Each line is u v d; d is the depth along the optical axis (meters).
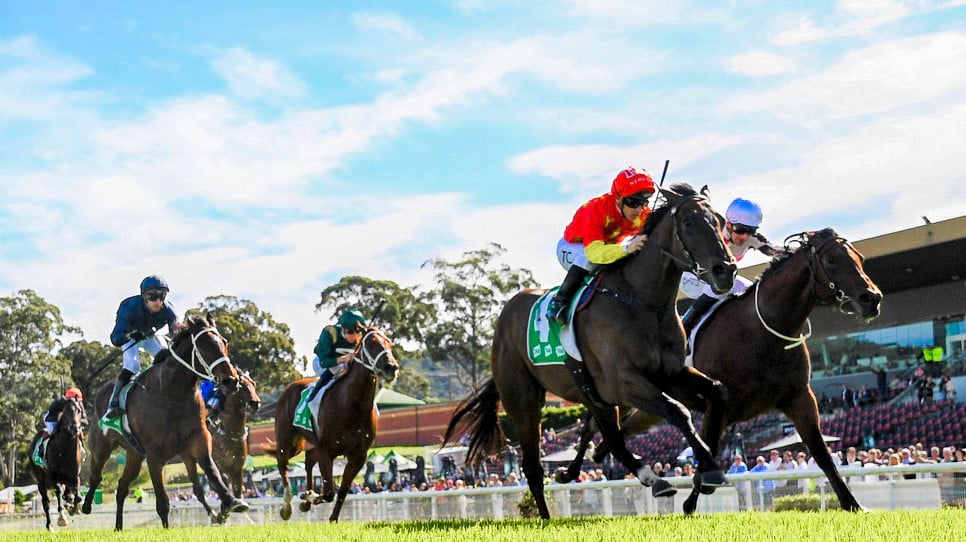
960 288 19.86
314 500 8.07
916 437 17.67
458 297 35.81
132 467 8.22
